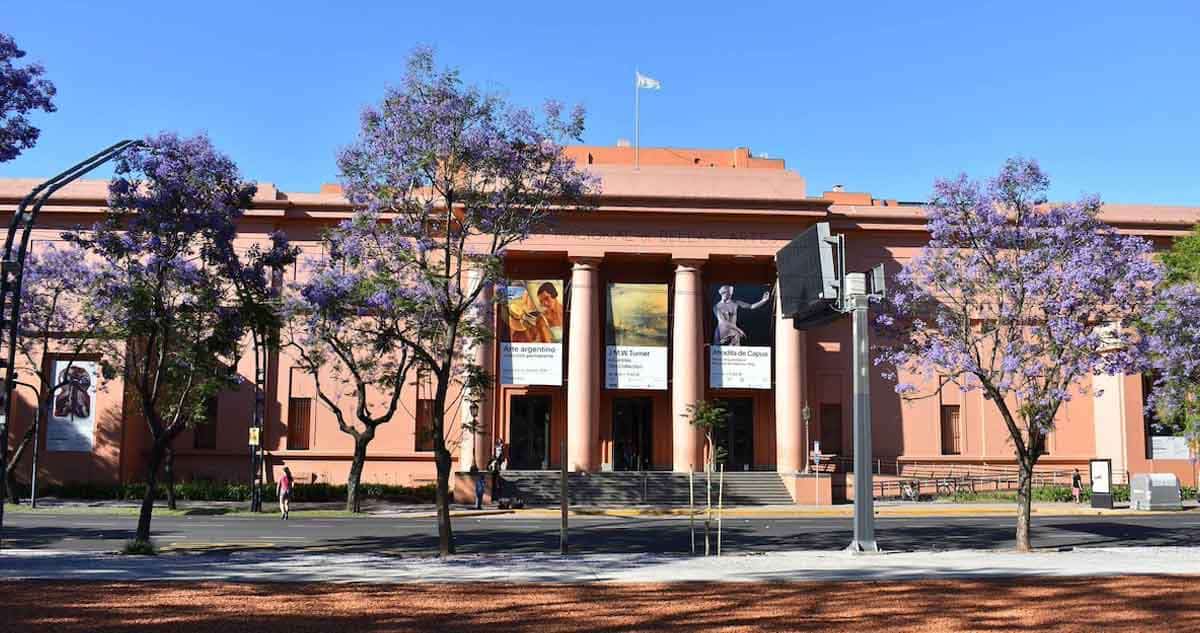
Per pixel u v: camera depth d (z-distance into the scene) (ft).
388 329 81.35
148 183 80.48
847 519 120.98
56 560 66.54
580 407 154.10
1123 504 144.05
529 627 39.63
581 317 156.87
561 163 80.69
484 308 116.26
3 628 37.91
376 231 80.43
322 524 108.47
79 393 151.43
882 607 45.19
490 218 80.69
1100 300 80.23
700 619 41.73
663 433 166.40
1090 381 168.45
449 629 39.01
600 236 159.22
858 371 78.28
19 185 154.71
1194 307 81.51
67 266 129.70
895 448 163.84
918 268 86.17
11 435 149.59
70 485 145.48
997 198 83.97
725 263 164.96
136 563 64.75
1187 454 160.66
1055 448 167.53
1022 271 81.66
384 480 157.48
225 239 80.48
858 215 164.14
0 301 74.49
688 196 158.51
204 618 40.86
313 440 157.79
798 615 42.88
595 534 97.45
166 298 82.23
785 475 152.66
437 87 76.18
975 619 41.75
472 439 150.82
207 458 156.76
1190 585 52.95
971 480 159.84
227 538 89.51
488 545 85.30
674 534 97.60
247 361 158.30
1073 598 48.01
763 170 165.07
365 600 46.91
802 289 83.82
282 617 41.42
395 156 76.18
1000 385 81.66
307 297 85.66
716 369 159.33
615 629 39.29
